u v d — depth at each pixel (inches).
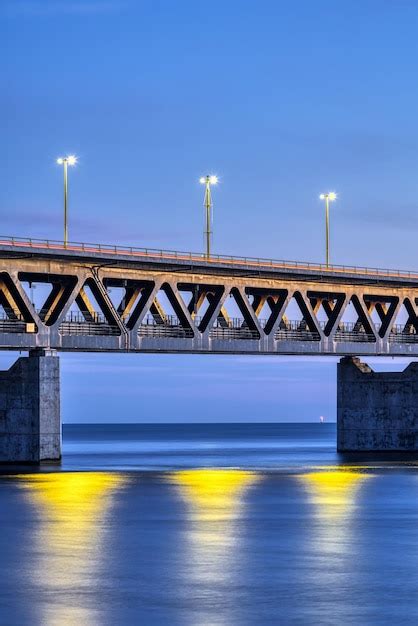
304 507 2797.7
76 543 2100.1
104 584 1670.8
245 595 1592.0
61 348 4434.1
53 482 3688.5
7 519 2522.1
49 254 4232.3
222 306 4884.4
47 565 1836.9
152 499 3029.0
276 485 3582.7
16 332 4315.9
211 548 2031.3
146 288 4687.5
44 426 4350.4
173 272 4717.0
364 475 4065.0
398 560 1887.3
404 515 2603.3
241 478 3976.4
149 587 1648.6
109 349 4534.9
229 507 2797.7
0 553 1973.4
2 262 4242.1
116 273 4557.1
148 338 4630.9
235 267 4736.7
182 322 4761.3
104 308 4517.7
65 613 1480.1
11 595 1593.3
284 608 1512.1
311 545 2071.9
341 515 2605.8
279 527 2356.1
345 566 1824.6
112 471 4468.5
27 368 4355.3
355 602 1549.0
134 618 1454.2
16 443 4379.9
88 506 2824.8
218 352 4869.6
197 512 2672.2
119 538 2172.7
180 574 1749.5
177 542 2112.5
